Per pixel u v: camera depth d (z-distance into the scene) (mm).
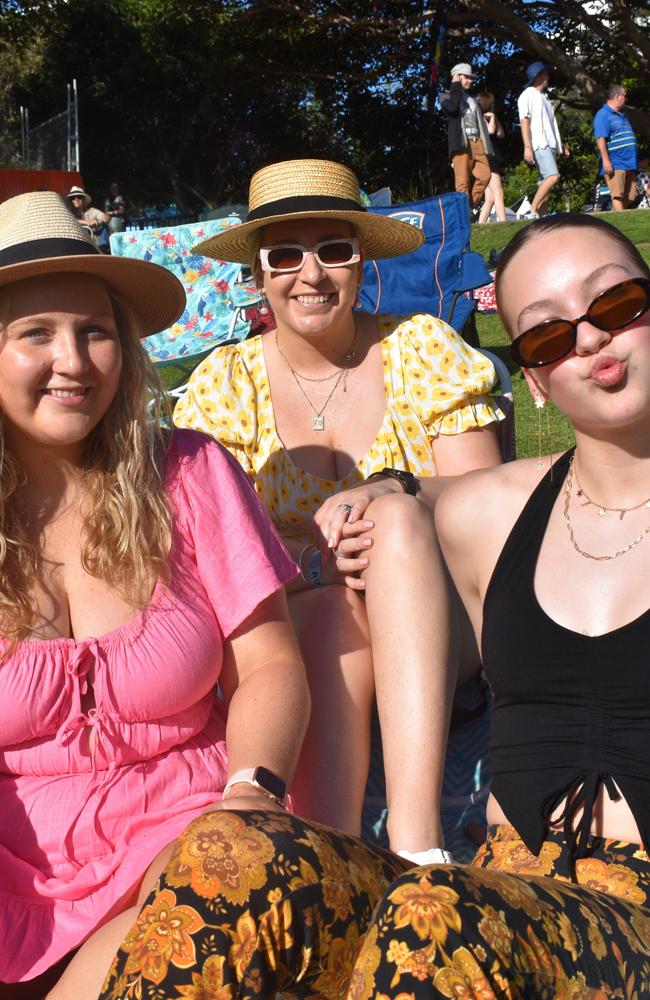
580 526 1989
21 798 1991
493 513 2133
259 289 3256
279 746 1994
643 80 26375
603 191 24375
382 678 2275
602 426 1896
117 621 2066
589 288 1894
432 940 1315
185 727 2064
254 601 2137
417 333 3152
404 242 3262
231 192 34969
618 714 1840
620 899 1609
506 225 13109
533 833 1865
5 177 13711
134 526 2084
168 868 1489
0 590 2020
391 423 3104
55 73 33312
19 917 1904
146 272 2125
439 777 2203
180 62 32312
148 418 2205
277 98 32719
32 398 2020
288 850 1481
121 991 1426
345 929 1487
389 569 2344
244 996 1424
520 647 1937
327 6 25922
